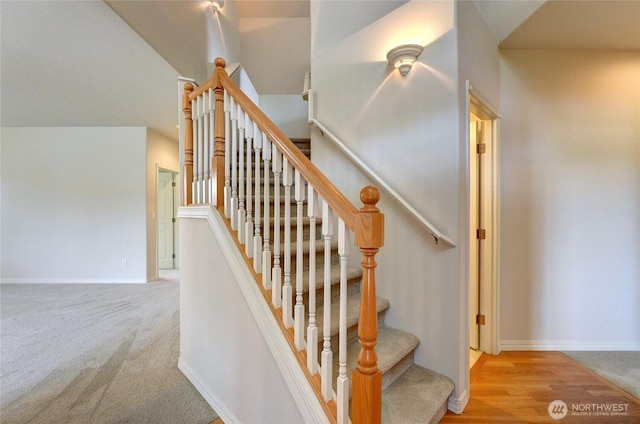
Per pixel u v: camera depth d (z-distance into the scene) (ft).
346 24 7.59
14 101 11.43
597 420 5.04
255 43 15.03
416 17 6.05
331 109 7.82
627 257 7.54
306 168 3.82
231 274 4.75
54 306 10.78
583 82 7.51
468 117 5.74
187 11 9.58
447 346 5.54
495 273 7.39
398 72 6.35
